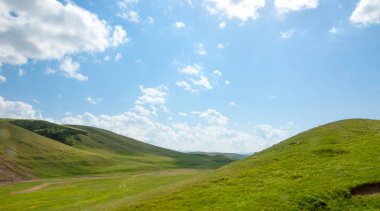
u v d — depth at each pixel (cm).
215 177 5378
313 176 4378
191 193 4491
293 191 3956
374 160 4644
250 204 3759
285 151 6375
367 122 7825
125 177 13388
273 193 3981
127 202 4941
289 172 4756
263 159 6097
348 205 3550
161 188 5881
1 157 17162
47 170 18150
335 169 4506
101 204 6241
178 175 10312
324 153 5422
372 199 3597
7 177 14988
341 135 6550
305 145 6353
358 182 3947
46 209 7181
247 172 5212
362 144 5575
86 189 9862
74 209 6631
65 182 13988
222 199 4050
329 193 3788
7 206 8369
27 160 18488
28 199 9256
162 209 3984
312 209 3531
